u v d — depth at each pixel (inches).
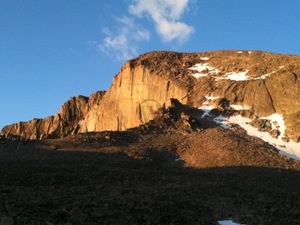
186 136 3161.9
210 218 1706.4
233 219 1744.6
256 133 3422.7
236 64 4350.4
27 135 5054.1
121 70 4603.8
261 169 2642.7
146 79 4333.2
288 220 1717.5
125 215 1556.3
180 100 4013.3
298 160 2923.2
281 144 3277.6
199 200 1918.1
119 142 2972.4
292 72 3917.3
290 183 2474.2
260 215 1781.5
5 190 1694.1
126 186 2103.8
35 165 2436.0
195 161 2783.0
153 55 4712.1
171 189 2073.1
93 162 2583.7
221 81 4069.9
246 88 3900.1
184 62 4527.6
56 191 1788.9
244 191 2181.3
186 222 1612.9
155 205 1688.0
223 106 3750.0
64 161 2554.1
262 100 3777.1
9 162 2464.3
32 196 1616.6
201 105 3823.8
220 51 4717.0
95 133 3125.0
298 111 3558.1
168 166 2714.1
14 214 1381.6
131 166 2598.4
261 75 4074.8
